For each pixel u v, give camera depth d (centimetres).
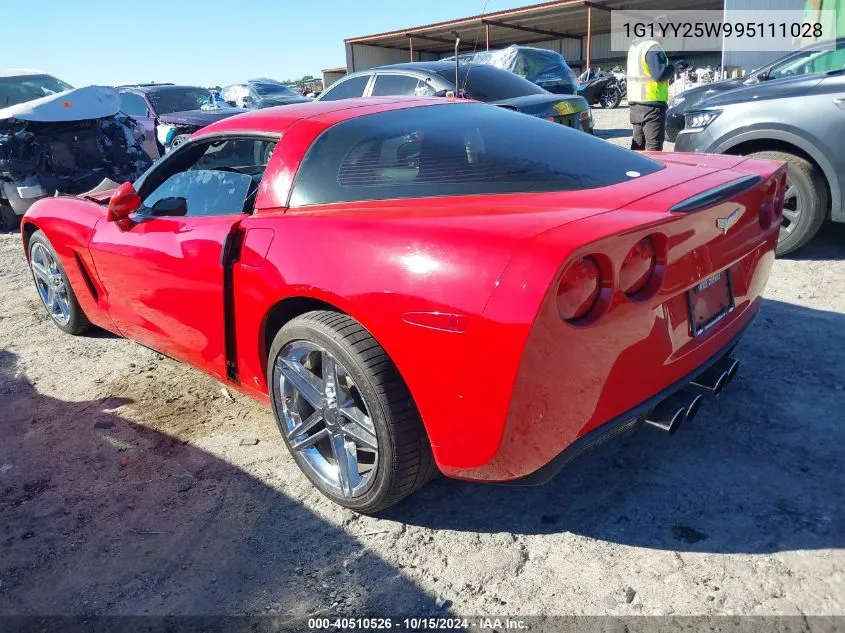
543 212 193
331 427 234
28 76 1002
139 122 1123
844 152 429
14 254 708
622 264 180
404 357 195
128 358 393
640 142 770
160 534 235
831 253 485
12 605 207
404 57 3488
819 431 263
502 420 179
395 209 220
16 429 318
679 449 260
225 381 293
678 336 209
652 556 207
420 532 227
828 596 186
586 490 242
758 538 210
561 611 189
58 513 251
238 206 273
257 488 258
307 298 231
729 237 221
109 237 327
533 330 168
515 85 742
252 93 1591
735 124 474
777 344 340
